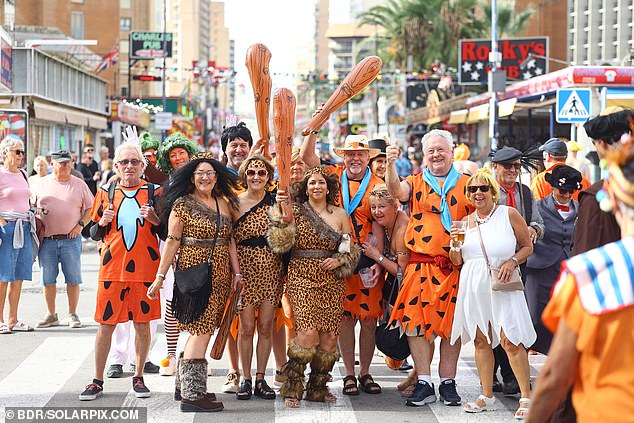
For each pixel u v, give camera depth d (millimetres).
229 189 7383
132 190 7656
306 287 7363
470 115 29234
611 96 19438
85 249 20469
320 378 7504
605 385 3141
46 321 10883
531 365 9172
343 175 7973
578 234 5121
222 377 8516
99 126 39125
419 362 7527
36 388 7898
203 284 7059
